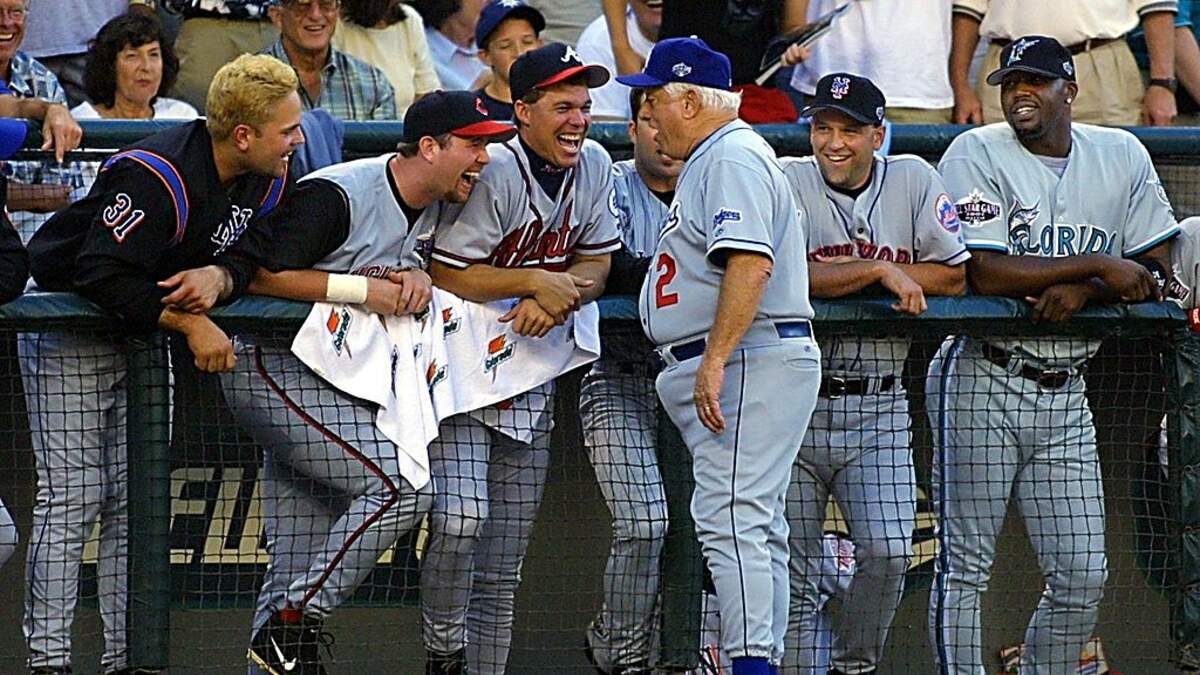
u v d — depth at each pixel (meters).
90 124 18.38
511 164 17.41
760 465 16.56
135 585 17.16
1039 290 18.25
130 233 16.09
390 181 17.06
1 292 16.36
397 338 17.22
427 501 17.16
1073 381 18.91
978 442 18.89
